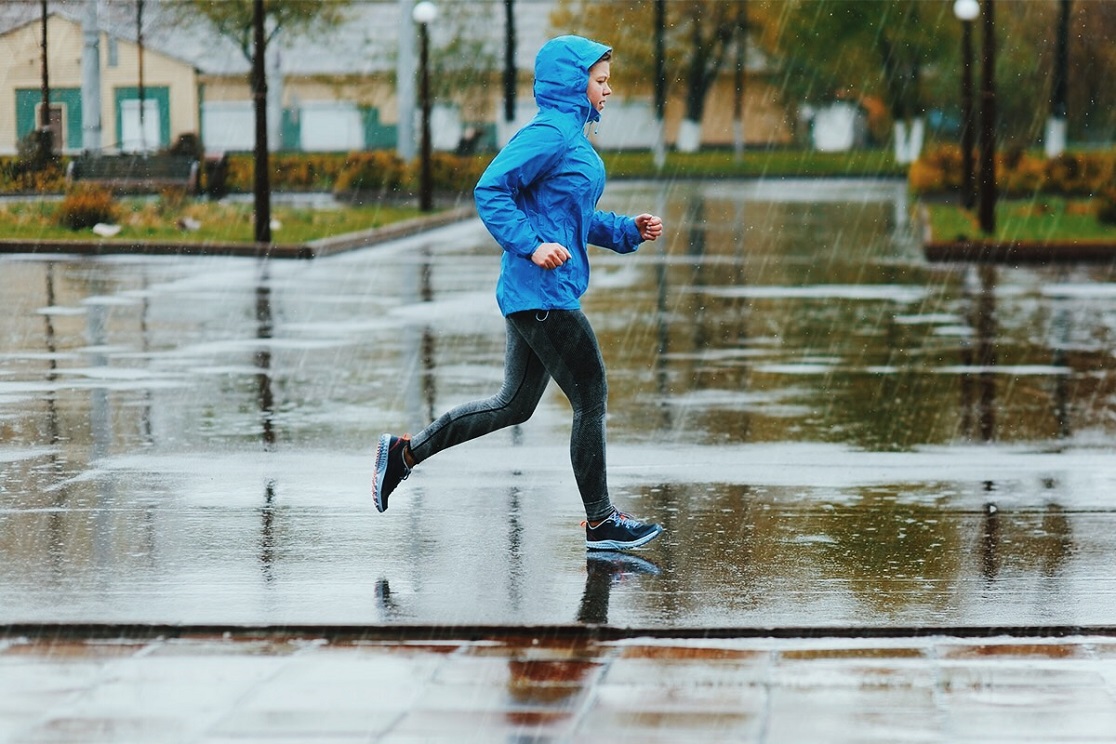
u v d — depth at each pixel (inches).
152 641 506.3
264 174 2378.2
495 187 593.0
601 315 1524.4
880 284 1830.7
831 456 845.8
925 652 495.5
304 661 483.8
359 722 426.9
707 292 1736.0
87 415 966.4
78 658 486.6
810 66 5654.5
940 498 735.1
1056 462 828.6
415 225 2871.6
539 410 994.1
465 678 466.3
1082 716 431.5
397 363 1205.1
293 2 4377.5
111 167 3157.0
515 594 555.8
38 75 3986.2
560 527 667.4
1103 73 5103.3
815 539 647.8
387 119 5403.5
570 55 603.8
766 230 2672.2
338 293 1749.5
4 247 2343.8
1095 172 3270.2
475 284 1865.2
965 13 2967.5
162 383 1099.9
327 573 585.3
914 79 5349.4
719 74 6323.8
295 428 925.8
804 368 1182.3
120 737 415.8
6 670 474.3
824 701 445.1
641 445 878.4
